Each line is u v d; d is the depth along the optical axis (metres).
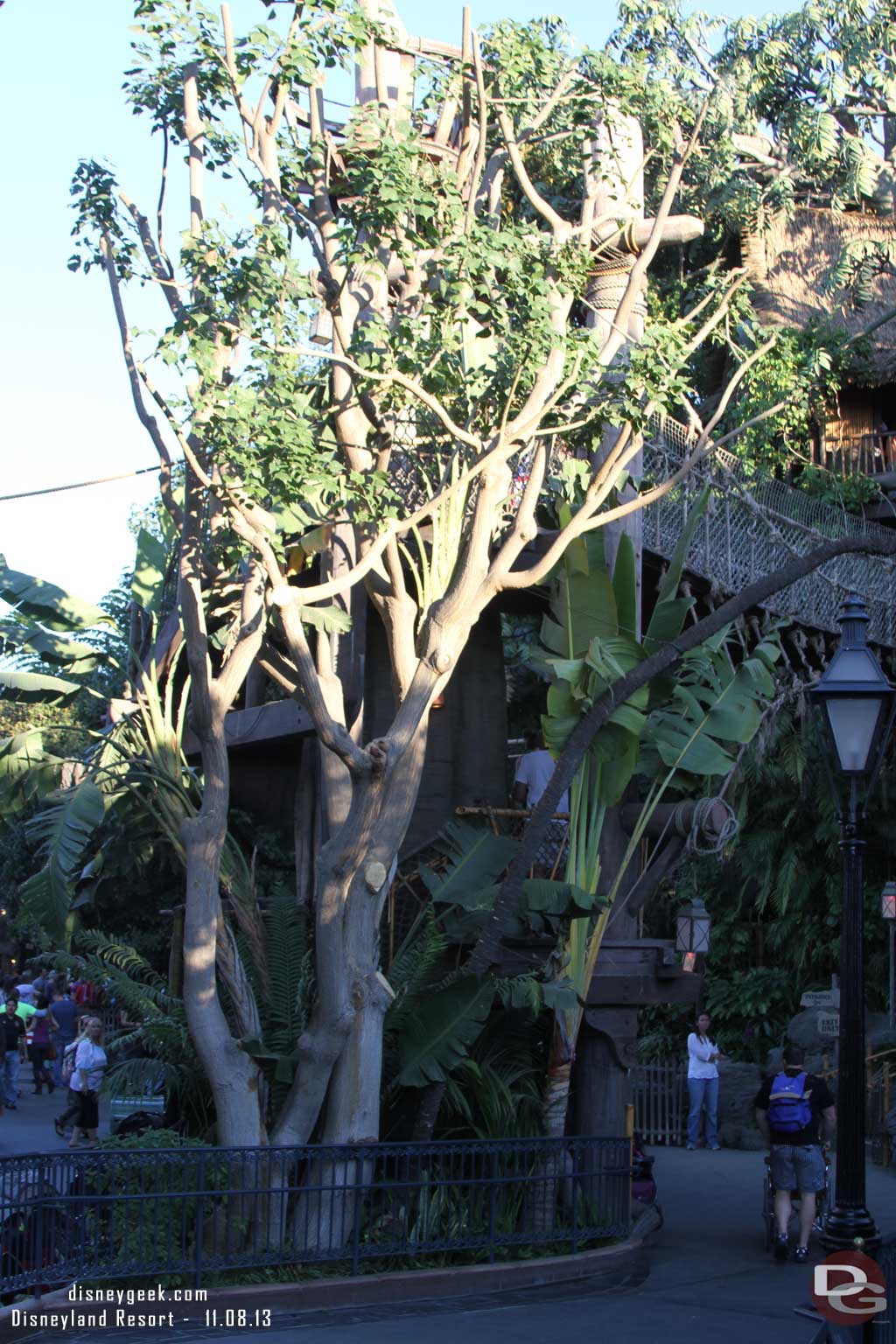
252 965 11.50
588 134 12.50
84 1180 9.07
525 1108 11.86
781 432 21.47
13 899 33.31
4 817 12.48
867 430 25.70
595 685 11.54
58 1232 8.88
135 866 19.38
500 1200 10.86
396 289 13.82
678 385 11.33
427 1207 10.34
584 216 13.16
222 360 10.45
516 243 10.83
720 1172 16.30
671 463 14.62
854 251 22.91
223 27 10.68
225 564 10.55
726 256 24.97
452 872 11.87
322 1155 10.09
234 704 18.48
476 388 11.09
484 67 11.88
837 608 17.73
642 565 14.49
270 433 9.55
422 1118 10.95
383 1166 10.19
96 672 13.00
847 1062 7.73
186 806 10.89
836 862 21.17
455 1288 9.94
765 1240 12.23
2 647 12.00
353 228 10.64
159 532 19.31
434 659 10.62
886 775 20.81
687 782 12.49
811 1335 8.77
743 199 22.70
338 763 11.33
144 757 11.56
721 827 12.23
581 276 11.66
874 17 22.22
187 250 10.24
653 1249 11.81
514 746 19.70
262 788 17.81
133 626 12.45
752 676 12.51
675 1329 8.91
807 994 13.19
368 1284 9.58
